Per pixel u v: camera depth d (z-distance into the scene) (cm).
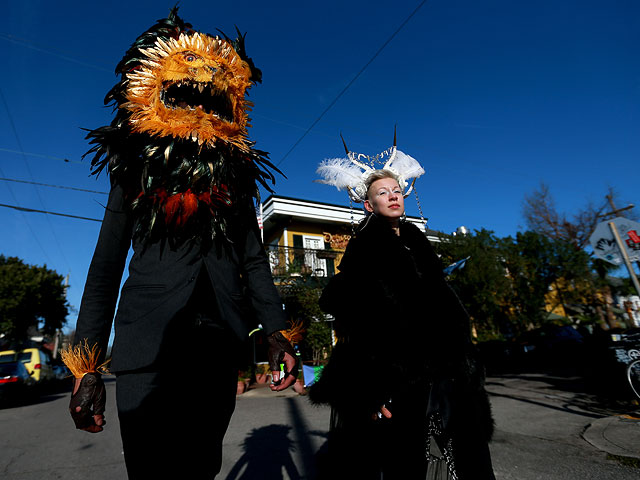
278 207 1622
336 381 186
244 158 161
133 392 119
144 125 141
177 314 126
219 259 142
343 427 182
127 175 139
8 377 1046
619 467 328
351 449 179
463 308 196
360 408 175
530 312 1666
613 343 666
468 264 1546
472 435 176
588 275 1720
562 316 2211
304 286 1410
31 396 1157
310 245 1692
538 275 1730
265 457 395
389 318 179
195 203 139
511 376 1108
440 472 176
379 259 189
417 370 173
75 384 121
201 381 126
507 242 1725
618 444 384
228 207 149
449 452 176
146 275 133
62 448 486
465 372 180
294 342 155
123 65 152
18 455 464
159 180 138
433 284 195
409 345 175
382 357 174
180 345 124
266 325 150
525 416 548
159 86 145
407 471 176
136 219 139
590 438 414
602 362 680
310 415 632
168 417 118
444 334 181
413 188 238
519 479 314
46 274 2441
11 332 2253
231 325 136
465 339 186
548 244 1731
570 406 599
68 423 686
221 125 150
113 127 145
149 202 137
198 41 153
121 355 121
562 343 1316
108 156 141
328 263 1655
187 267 134
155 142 140
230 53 160
